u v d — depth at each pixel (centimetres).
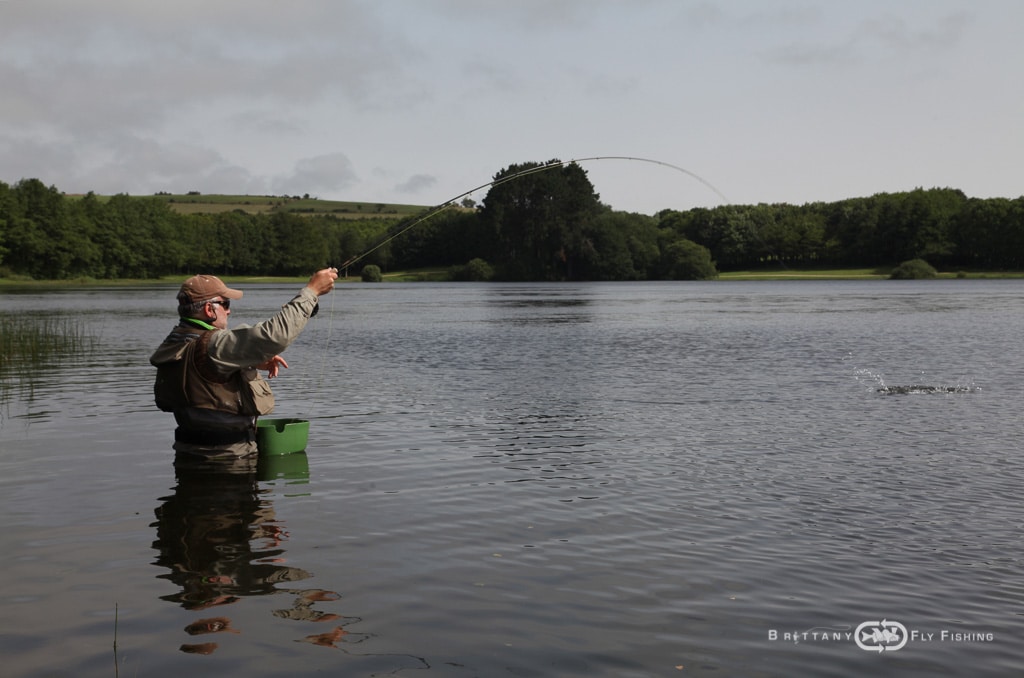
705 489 703
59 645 400
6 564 510
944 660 395
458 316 3731
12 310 4097
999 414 1092
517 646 403
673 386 1371
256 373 818
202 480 728
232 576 491
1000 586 487
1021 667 388
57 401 1205
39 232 11125
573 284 11325
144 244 12638
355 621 429
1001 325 2836
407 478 739
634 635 416
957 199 13238
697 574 501
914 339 2289
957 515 629
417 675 372
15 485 706
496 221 12525
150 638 409
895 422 1034
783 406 1159
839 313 3694
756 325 2950
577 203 12444
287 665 381
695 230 13588
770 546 555
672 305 4738
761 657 394
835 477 748
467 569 506
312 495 676
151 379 1470
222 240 14262
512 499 668
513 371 1602
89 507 638
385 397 1258
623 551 542
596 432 966
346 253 15038
